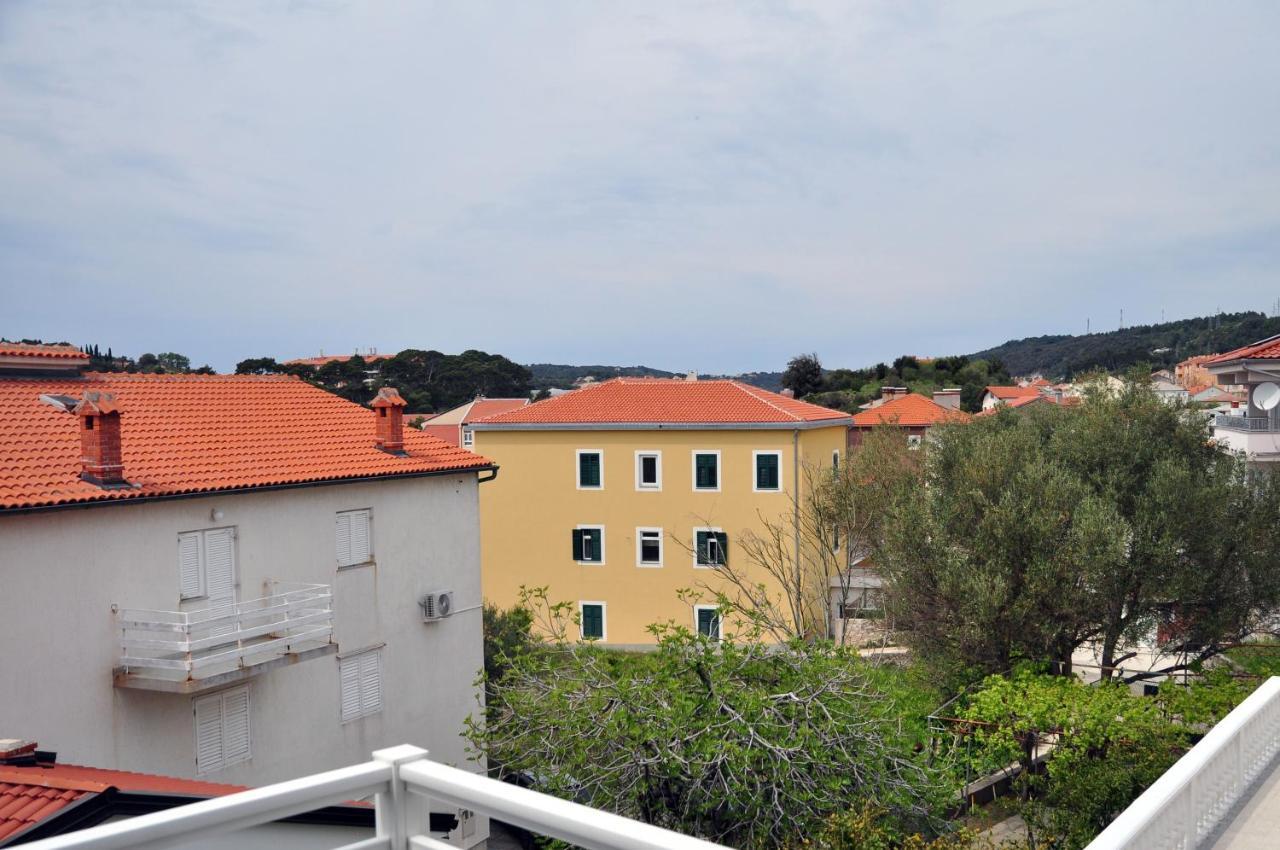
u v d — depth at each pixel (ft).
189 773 57.72
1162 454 81.30
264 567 63.10
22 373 67.10
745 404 127.85
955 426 96.22
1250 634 77.77
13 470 52.95
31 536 50.52
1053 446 85.66
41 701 50.72
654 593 127.65
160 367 295.89
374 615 71.20
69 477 53.98
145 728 55.62
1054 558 75.51
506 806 8.47
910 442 133.59
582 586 129.59
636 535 128.06
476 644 80.79
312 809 8.86
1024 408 106.11
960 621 77.77
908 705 70.95
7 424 58.90
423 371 352.28
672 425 125.39
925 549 80.64
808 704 47.16
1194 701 65.72
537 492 130.93
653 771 45.42
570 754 47.83
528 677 52.26
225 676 55.98
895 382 339.16
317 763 66.28
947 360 363.56
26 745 39.70
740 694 46.68
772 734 45.70
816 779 45.47
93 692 53.16
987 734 67.26
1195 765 23.16
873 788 45.91
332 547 68.13
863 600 111.14
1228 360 92.02
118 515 54.54
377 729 71.10
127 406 67.97
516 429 130.93
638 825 7.84
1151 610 76.07
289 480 63.57
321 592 66.90
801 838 42.86
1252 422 90.53
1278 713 31.89
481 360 362.33
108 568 54.03
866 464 120.47
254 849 29.89
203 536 59.62
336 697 67.92
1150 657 89.35
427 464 75.51
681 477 126.72
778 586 123.03
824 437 135.74
